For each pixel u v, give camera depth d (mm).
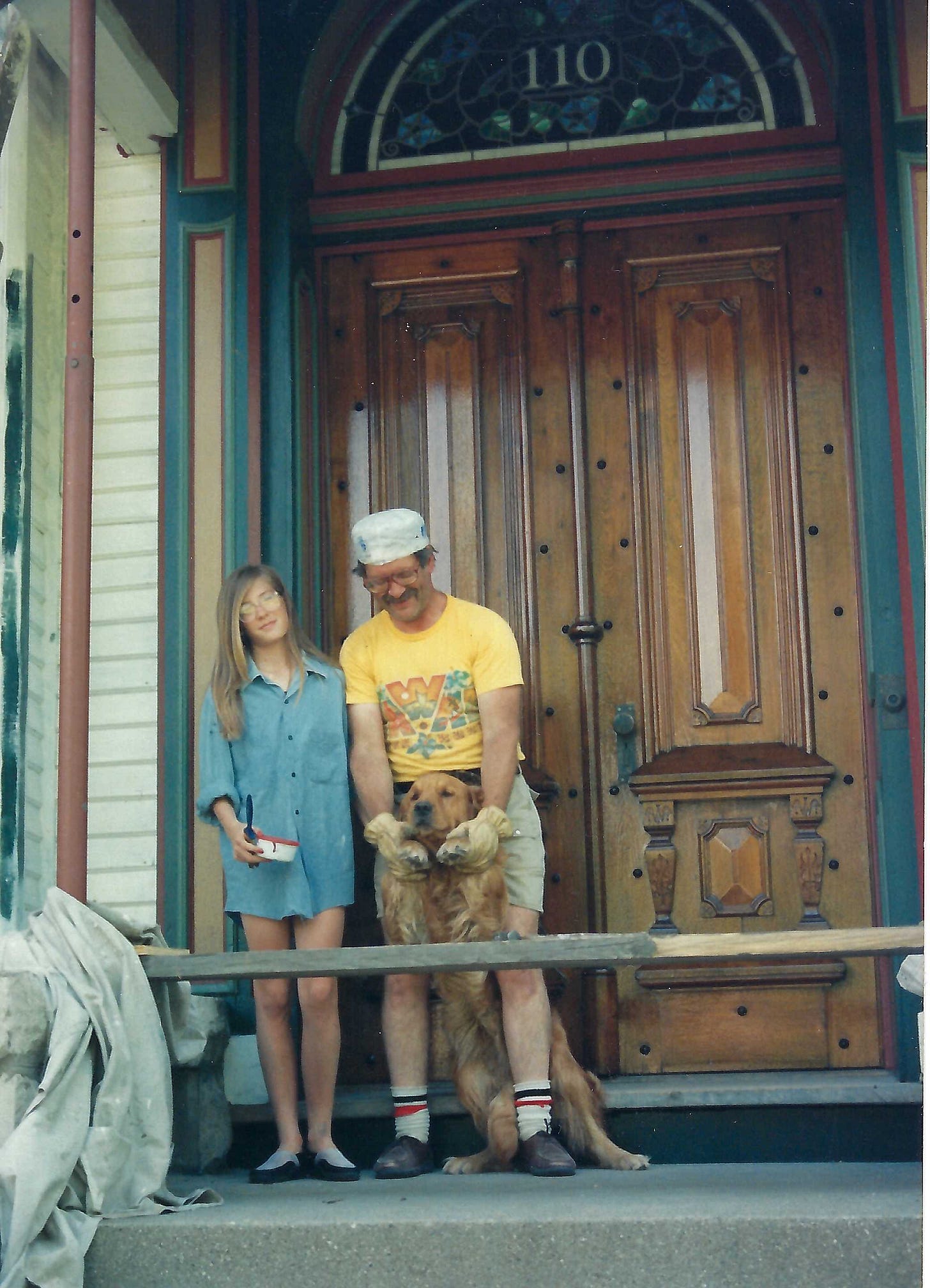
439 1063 4648
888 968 4598
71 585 3645
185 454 4910
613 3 5227
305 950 3486
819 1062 4613
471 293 5180
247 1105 4406
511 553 5016
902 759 4590
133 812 4805
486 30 5258
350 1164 3936
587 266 5141
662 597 4930
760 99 5129
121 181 5160
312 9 5203
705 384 5023
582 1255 3033
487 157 5203
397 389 5156
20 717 4602
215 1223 3139
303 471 5000
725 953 3375
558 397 5082
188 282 5008
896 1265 2982
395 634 4332
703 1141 4246
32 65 4859
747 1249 3012
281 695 4148
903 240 4730
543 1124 3938
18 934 3561
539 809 4867
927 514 4250
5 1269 3059
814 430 4938
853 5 4957
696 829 4809
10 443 4707
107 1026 3408
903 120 4797
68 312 3764
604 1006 4691
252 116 5090
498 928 3984
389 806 4219
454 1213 3133
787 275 5031
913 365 4660
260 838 3949
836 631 4828
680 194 5102
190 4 5180
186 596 4828
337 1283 3068
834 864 4727
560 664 4941
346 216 5234
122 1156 3328
